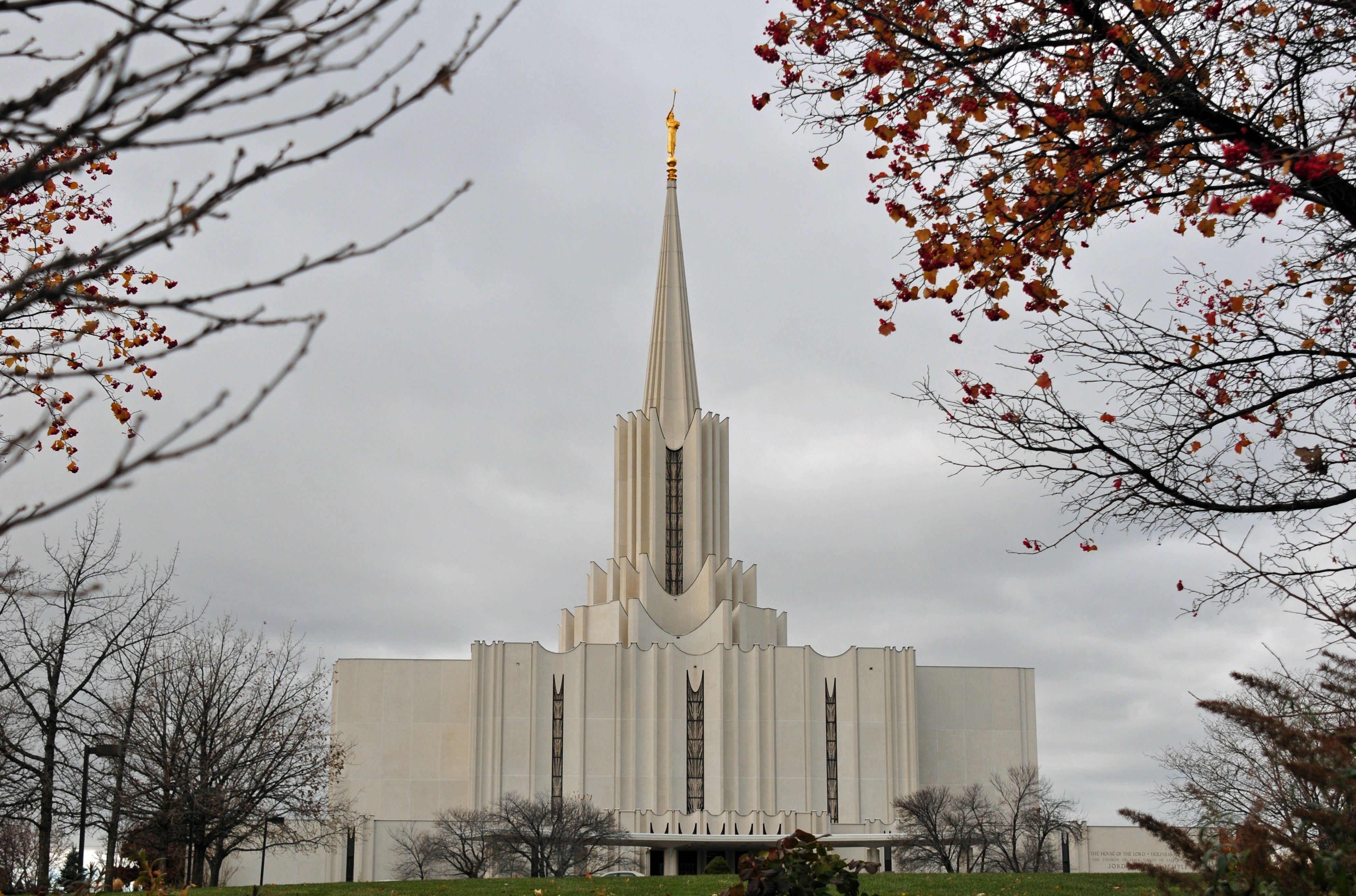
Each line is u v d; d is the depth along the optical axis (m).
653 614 109.06
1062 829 95.50
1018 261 14.18
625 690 104.69
